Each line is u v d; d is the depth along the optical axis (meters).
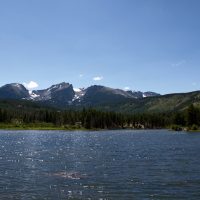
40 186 42.47
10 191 39.66
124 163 65.25
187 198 36.06
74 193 38.62
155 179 47.00
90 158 74.56
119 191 39.53
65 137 173.75
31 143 126.81
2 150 96.00
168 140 144.50
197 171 54.12
